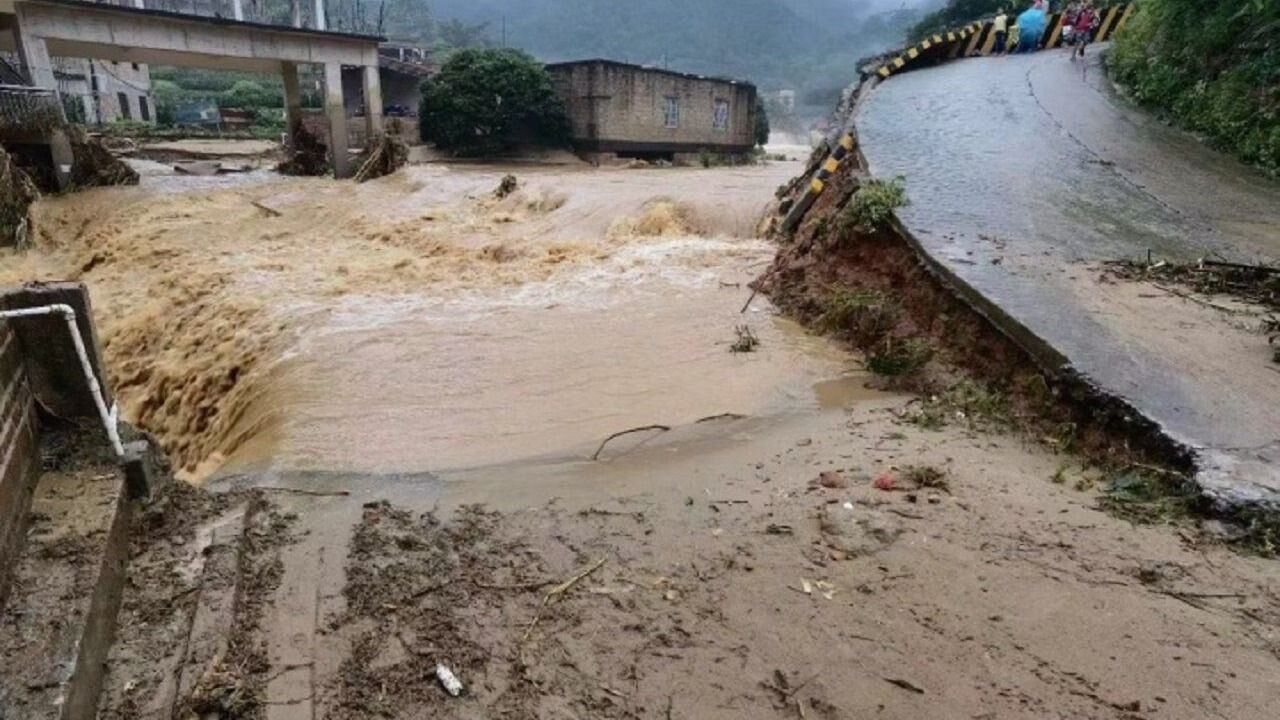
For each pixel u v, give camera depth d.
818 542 4.08
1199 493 4.04
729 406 6.41
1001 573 3.69
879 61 21.55
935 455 5.08
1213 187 9.96
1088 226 8.42
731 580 3.80
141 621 3.51
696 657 3.27
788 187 14.38
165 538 4.19
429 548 4.22
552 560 4.07
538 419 6.35
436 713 3.01
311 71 46.47
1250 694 2.89
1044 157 11.16
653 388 6.93
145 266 14.12
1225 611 3.35
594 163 31.69
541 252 13.03
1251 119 11.29
